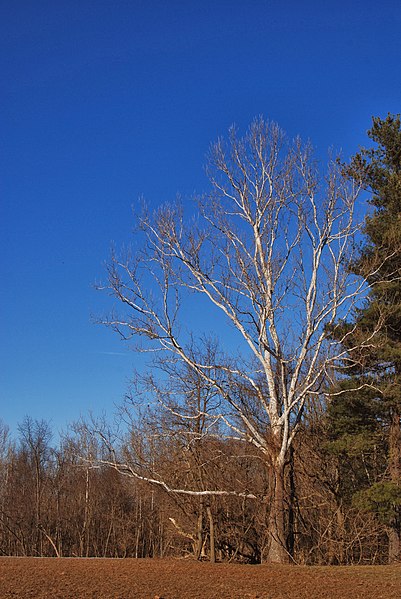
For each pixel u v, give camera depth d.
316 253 23.45
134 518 41.19
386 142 25.64
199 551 22.47
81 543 41.69
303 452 28.38
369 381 23.78
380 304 22.95
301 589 14.46
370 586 15.15
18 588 13.24
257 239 23.77
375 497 21.72
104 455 32.56
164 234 23.84
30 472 52.03
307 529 25.95
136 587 13.96
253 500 23.73
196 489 24.02
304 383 23.70
